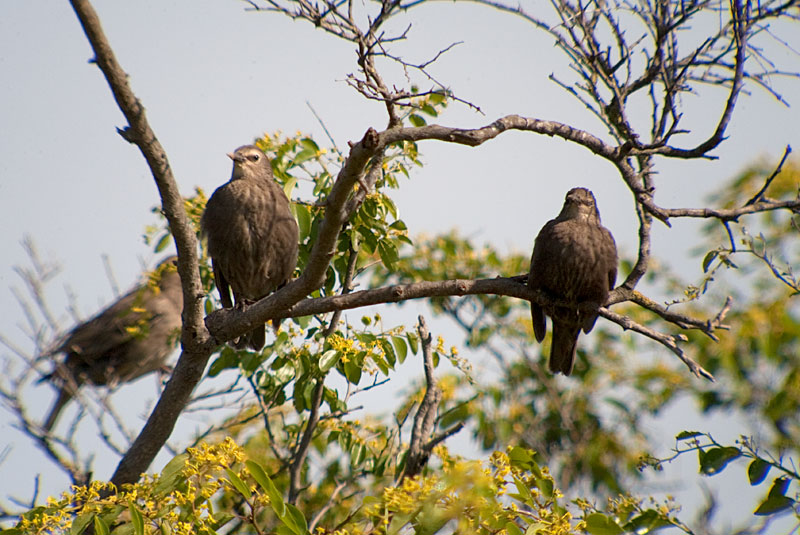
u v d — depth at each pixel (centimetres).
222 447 764
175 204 847
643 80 1004
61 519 744
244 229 1180
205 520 748
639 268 1052
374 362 1117
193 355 967
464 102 902
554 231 1177
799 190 1005
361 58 860
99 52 729
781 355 1424
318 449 1266
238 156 1212
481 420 1378
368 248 1147
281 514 729
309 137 1220
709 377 912
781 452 1183
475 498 727
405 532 766
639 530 849
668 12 988
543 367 1516
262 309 932
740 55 896
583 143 961
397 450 1093
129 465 990
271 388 1200
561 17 982
